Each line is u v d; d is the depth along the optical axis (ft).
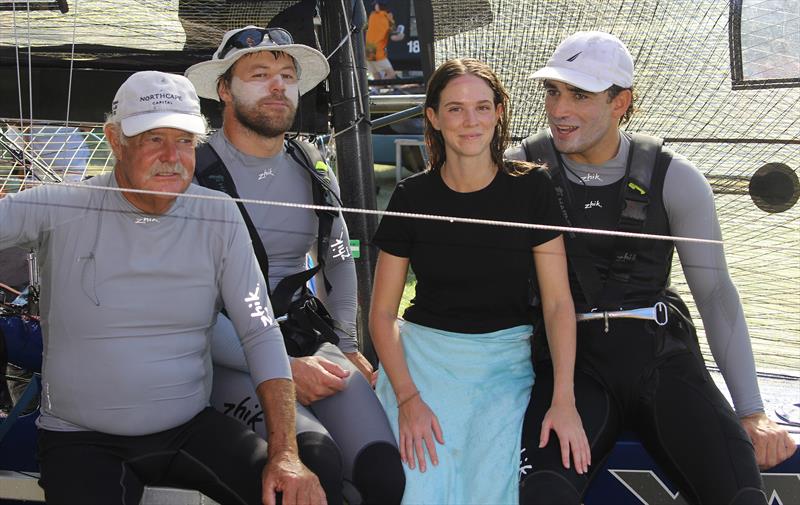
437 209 7.83
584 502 8.11
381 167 26.05
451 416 7.68
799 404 8.74
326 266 9.48
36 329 9.27
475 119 7.45
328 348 8.61
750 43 9.74
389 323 8.02
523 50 10.59
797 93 9.70
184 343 7.23
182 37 10.07
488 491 7.22
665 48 10.14
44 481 6.88
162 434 7.13
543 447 7.19
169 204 7.09
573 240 8.02
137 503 6.95
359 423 7.62
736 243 9.92
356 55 10.56
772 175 9.74
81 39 9.98
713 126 10.18
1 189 9.96
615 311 7.91
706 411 7.30
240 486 6.89
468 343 7.87
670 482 7.89
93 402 6.96
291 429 6.89
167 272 7.04
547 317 7.80
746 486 6.84
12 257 10.39
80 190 7.10
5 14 9.79
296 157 8.96
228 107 8.70
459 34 10.69
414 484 7.34
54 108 10.09
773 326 9.91
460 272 7.79
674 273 11.21
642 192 7.89
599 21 10.28
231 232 7.34
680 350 7.80
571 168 8.26
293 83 8.70
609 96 7.89
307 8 9.78
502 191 7.78
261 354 7.25
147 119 6.82
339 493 7.01
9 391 9.27
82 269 6.95
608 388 7.75
